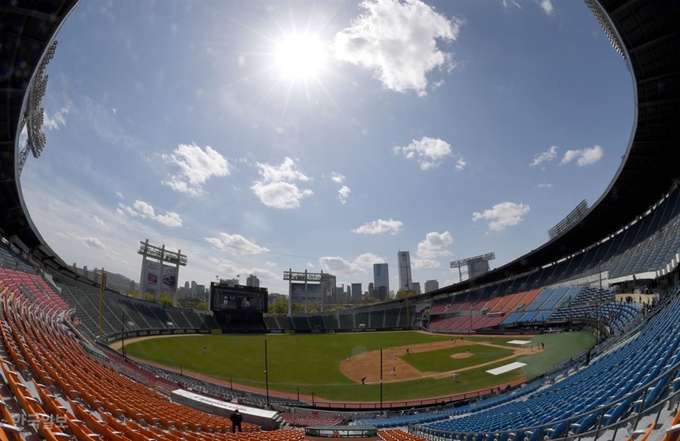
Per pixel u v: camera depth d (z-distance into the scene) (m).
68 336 33.00
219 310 92.62
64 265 75.19
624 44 38.09
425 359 56.47
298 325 108.88
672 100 41.75
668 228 48.81
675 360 11.42
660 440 6.47
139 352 54.66
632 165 52.50
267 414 26.84
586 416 11.19
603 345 36.88
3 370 11.57
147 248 88.25
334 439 23.06
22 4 29.89
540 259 90.19
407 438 20.03
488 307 89.62
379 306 122.12
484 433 17.14
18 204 53.16
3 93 36.22
